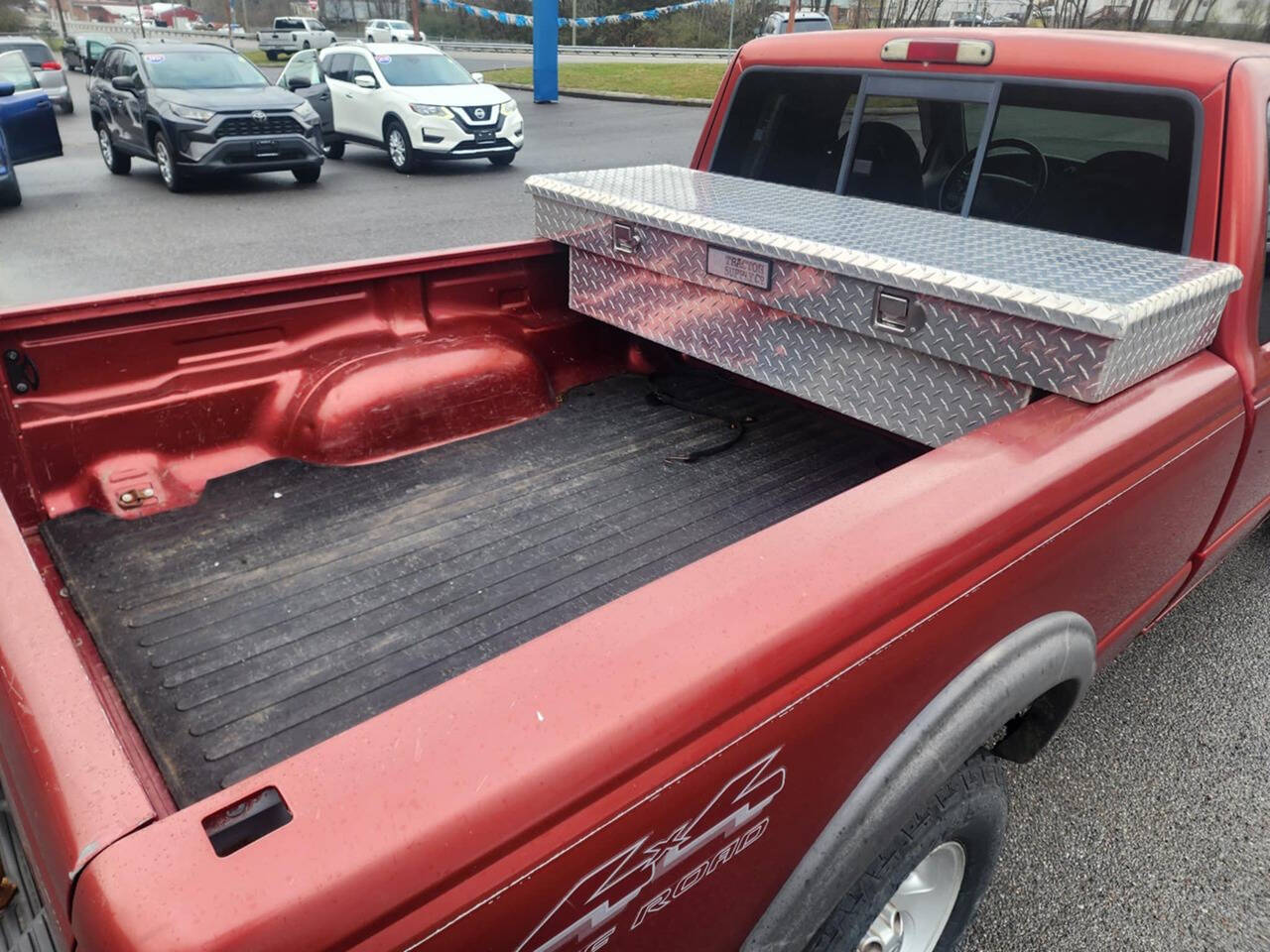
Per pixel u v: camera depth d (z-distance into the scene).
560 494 2.61
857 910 1.61
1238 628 3.59
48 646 1.11
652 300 2.79
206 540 2.32
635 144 16.25
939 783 1.54
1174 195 2.35
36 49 20.55
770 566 1.26
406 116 12.88
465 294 2.98
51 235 9.27
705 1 39.16
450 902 0.91
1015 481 1.54
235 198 11.34
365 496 2.57
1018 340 1.91
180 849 0.83
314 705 1.79
